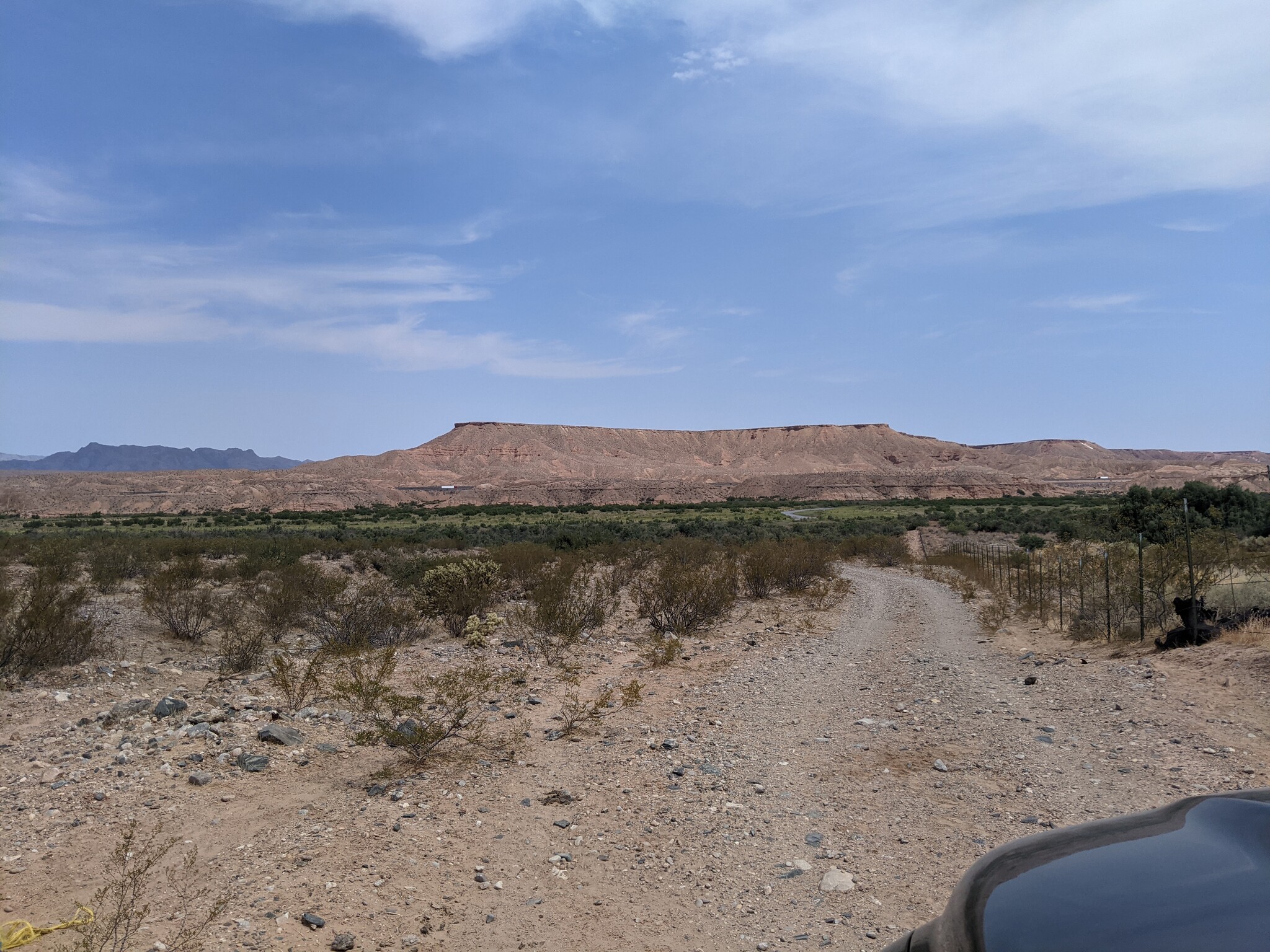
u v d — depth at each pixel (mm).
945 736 8867
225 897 4930
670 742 8531
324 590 18484
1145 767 7430
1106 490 170750
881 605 24078
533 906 4984
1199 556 15016
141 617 17531
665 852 5785
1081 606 17734
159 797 6707
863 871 5398
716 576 22125
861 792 7016
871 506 136375
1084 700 10430
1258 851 2223
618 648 15609
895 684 11938
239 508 135875
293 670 12039
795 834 6090
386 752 8289
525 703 10562
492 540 52688
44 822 6156
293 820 6293
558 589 18891
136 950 4254
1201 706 9586
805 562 28969
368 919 4742
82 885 5090
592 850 5820
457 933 4633
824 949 4434
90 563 28328
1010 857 2596
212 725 8852
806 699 10984
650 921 4797
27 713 9875
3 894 4949
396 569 27203
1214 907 1959
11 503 121812
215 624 17312
